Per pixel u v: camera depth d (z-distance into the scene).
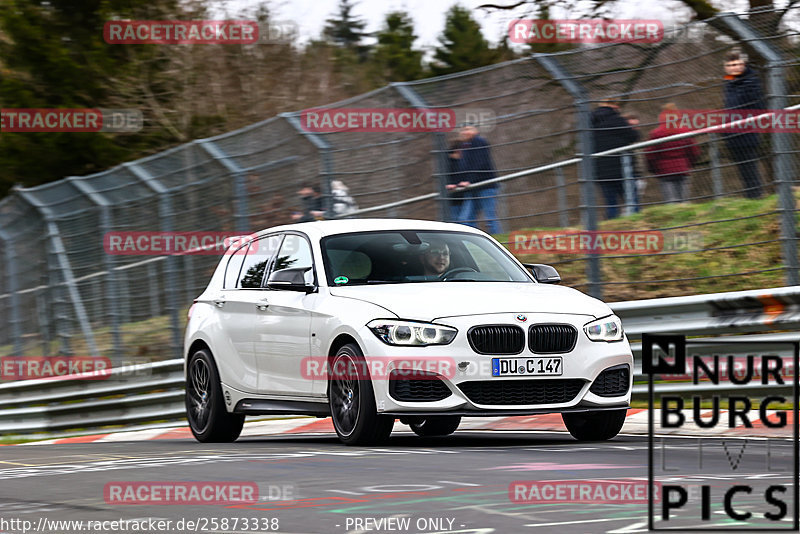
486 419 38.00
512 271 33.19
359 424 29.08
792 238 37.25
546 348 28.75
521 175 42.94
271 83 117.50
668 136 40.06
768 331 35.75
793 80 37.34
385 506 17.41
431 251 32.81
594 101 41.34
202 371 37.22
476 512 16.42
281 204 49.50
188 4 114.00
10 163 102.00
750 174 38.28
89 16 111.38
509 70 43.53
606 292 44.69
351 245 32.78
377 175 46.53
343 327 29.72
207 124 112.00
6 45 107.62
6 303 65.75
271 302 33.50
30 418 59.03
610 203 41.28
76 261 60.59
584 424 30.77
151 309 56.78
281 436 40.47
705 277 38.72
